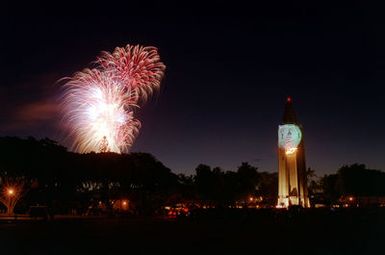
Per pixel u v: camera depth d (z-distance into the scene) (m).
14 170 105.00
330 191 194.00
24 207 110.12
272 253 31.80
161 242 39.19
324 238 44.25
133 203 123.62
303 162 140.38
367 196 187.50
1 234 47.66
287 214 88.56
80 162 112.31
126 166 116.38
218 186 161.38
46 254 30.56
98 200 118.19
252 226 65.56
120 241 39.94
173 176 141.88
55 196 114.25
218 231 54.06
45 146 113.00
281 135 140.75
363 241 41.12
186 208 103.12
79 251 32.28
